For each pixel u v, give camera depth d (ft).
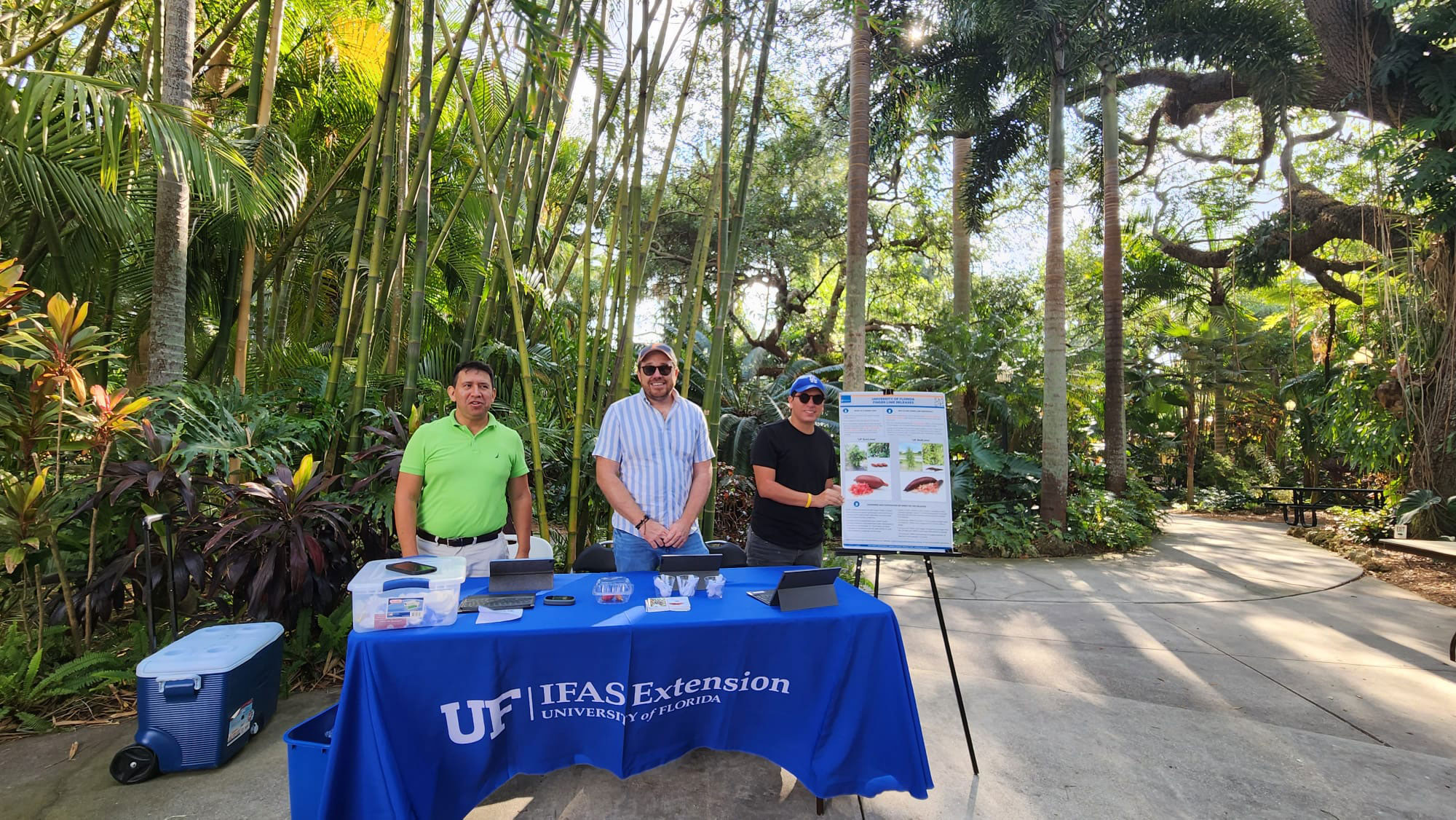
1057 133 26.94
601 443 9.68
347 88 19.45
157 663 8.14
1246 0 26.55
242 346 14.70
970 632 14.51
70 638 11.00
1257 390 55.67
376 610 6.54
